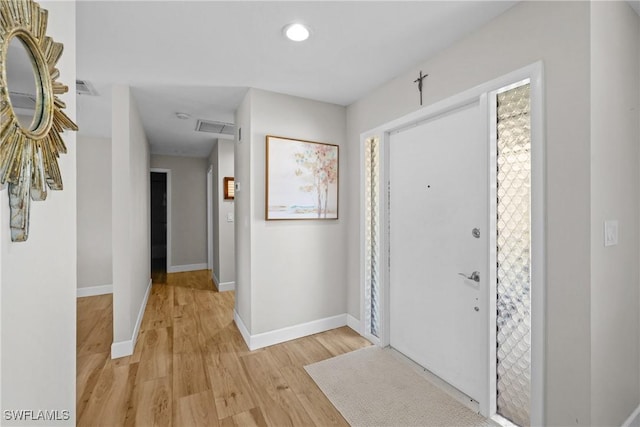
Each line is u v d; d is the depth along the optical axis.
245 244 2.71
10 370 0.72
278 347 2.59
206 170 5.79
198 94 2.68
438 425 1.67
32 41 0.78
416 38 1.80
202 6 1.51
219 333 2.88
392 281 2.53
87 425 1.67
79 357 2.41
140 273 3.20
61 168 1.05
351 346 2.60
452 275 1.98
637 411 1.59
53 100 0.87
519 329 1.63
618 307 1.43
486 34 1.66
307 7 1.53
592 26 1.26
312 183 2.81
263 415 1.75
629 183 1.48
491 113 1.68
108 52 1.95
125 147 2.46
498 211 1.72
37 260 0.86
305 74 2.29
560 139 1.35
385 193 2.53
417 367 2.25
